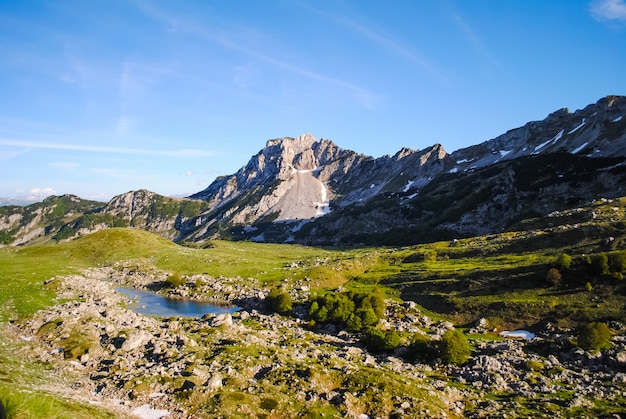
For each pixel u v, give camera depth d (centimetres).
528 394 5488
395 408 4909
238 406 4619
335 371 5956
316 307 10462
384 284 13225
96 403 4266
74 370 5562
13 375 4497
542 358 7019
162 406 4569
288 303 11394
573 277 9800
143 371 5484
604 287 9112
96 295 11456
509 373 6291
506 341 8088
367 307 9944
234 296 13438
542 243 13150
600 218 14238
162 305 12319
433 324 9669
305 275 15062
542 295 9644
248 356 6362
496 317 9400
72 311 8381
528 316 9062
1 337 6744
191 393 4825
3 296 9588
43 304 9125
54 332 7019
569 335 8012
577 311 8644
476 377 6228
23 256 18312
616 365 6350
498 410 4950
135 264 17775
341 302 10050
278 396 4991
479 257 14025
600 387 5638
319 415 4638
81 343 6512
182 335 6988
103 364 5866
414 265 14850
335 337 8981
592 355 6725
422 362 7131
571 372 6284
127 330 7294
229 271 16938
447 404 5153
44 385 4450
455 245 17212
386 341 7756
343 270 15562
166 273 16588
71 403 3788
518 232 16412
